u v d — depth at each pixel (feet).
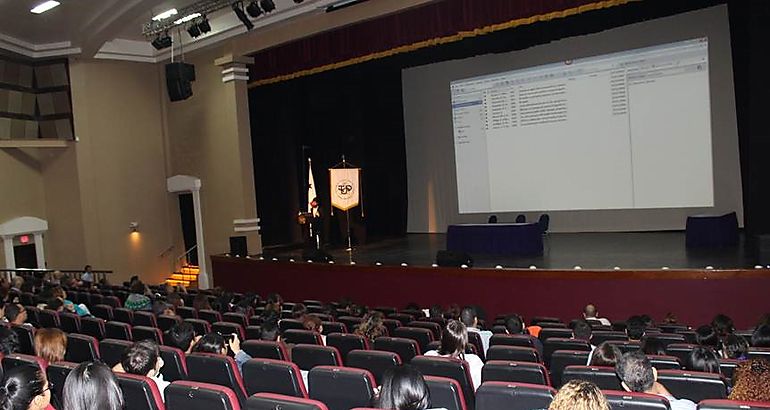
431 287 38.70
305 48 47.75
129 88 57.06
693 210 47.57
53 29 49.39
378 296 40.81
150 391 11.23
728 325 21.53
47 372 13.11
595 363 13.46
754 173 38.01
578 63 50.57
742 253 36.91
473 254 45.37
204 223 56.03
